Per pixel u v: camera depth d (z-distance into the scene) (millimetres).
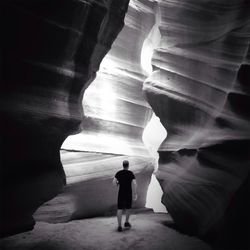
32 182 4715
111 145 10320
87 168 9086
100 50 6363
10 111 4387
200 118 7395
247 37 5852
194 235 6645
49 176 5016
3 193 4312
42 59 4832
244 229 5051
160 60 9328
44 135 4898
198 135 7207
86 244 5500
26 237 5867
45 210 7938
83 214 8852
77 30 5172
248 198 5027
